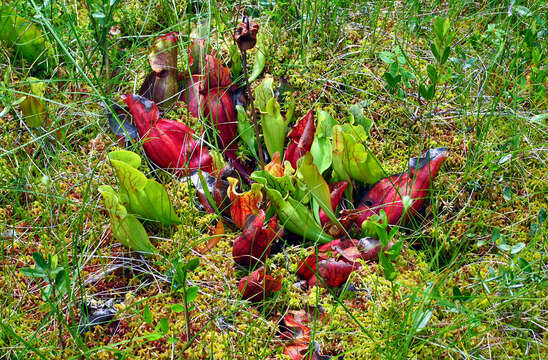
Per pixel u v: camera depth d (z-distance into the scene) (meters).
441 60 0.92
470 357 0.75
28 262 0.82
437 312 0.80
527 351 0.76
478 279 0.80
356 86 1.04
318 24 1.11
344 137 0.82
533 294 0.80
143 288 0.81
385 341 0.74
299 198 0.84
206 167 0.90
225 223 0.88
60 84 1.01
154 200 0.82
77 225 0.80
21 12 0.99
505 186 0.89
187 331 0.73
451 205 0.90
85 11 1.12
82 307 0.76
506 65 1.05
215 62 0.92
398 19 1.14
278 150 0.90
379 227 0.74
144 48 1.08
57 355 0.73
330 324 0.77
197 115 0.96
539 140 0.98
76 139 0.96
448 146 0.97
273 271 0.82
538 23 1.02
